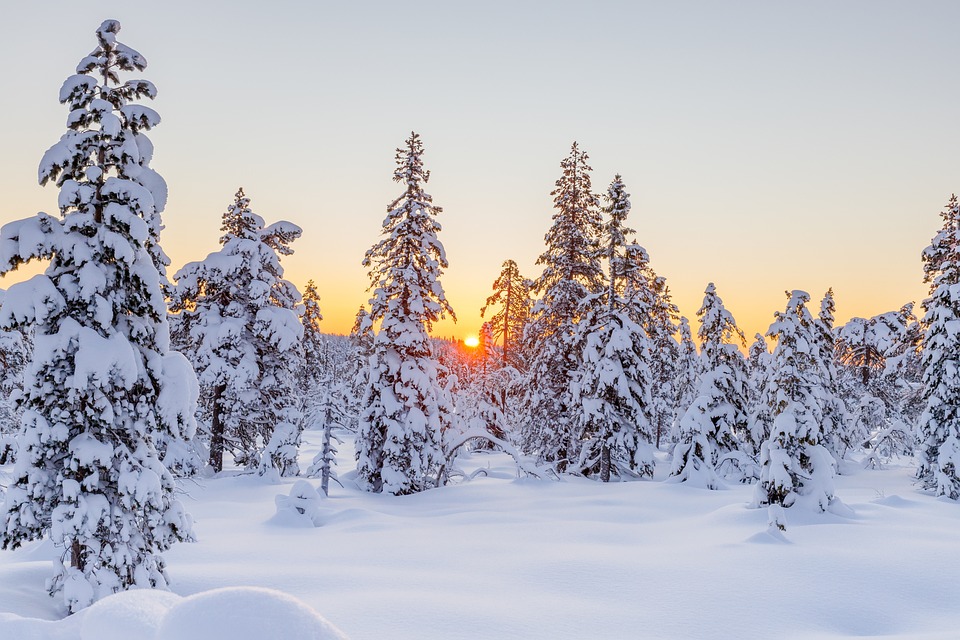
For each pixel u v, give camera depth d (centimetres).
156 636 257
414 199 2752
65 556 1046
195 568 1276
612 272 2934
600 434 2848
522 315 4522
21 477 1027
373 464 2612
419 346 2603
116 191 1084
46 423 1037
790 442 1950
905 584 1218
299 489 1980
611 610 1079
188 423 1167
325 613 1005
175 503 1131
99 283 1065
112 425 1083
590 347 2883
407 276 2642
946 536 1598
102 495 1067
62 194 1057
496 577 1269
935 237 2905
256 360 2803
